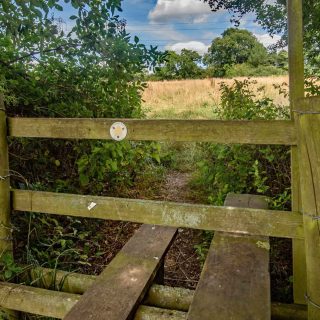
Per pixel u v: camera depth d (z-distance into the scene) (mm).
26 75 2998
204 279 1644
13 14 2748
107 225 3559
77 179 3531
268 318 1375
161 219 1820
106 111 3836
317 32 3656
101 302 1573
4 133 2025
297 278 1817
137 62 3205
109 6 2963
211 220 1759
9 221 2107
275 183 3328
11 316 2023
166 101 13930
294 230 1667
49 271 2064
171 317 1581
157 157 4727
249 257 1831
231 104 4086
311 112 1431
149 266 1873
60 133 1918
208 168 3900
